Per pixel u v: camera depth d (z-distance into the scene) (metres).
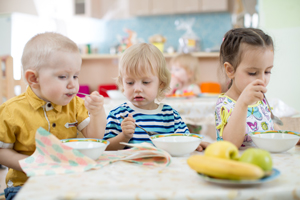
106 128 1.18
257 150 0.56
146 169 0.64
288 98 2.79
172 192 0.48
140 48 1.14
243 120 0.93
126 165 0.67
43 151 0.69
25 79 0.93
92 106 0.95
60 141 0.75
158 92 1.23
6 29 4.58
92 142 0.80
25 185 0.54
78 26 4.40
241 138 0.93
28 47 0.92
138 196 0.47
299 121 1.24
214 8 3.90
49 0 4.48
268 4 2.79
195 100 2.08
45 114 0.98
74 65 0.89
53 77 0.88
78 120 1.07
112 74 4.28
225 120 1.01
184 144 0.76
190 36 4.05
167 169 0.64
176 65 3.26
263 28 2.81
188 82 3.29
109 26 4.35
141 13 4.07
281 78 2.79
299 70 2.75
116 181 0.56
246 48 1.04
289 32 2.76
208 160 0.53
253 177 0.49
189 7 3.96
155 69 1.13
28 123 0.96
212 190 0.49
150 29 4.26
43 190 0.51
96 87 4.31
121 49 3.91
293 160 0.71
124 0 4.30
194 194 0.48
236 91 1.15
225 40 1.17
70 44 0.91
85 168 0.63
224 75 1.22
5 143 0.93
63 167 0.65
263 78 1.05
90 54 4.01
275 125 1.23
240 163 0.50
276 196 0.49
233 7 4.02
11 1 4.60
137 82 1.12
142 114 1.19
